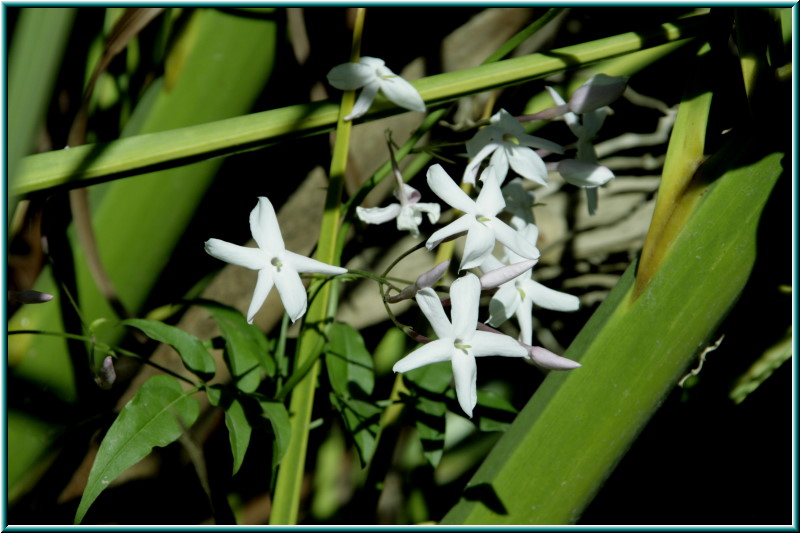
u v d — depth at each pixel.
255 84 0.60
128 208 0.60
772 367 0.61
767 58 0.55
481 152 0.57
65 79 0.62
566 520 0.56
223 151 0.54
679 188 0.55
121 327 0.62
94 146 0.53
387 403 0.59
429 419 0.59
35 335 0.61
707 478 0.64
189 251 0.63
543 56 0.55
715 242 0.55
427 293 0.54
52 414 0.61
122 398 0.62
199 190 0.61
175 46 0.59
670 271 0.55
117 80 0.63
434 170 0.55
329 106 0.56
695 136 0.55
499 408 0.60
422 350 0.54
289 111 0.55
